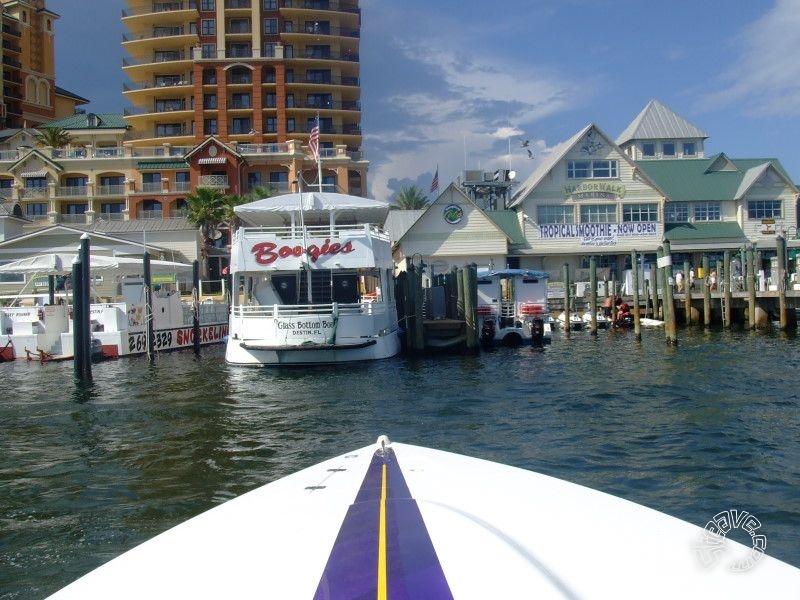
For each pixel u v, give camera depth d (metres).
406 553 3.82
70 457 11.12
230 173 65.56
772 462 10.10
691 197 53.69
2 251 48.34
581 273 50.31
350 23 82.12
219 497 9.00
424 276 41.41
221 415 14.33
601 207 51.47
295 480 5.63
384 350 23.03
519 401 15.37
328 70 80.69
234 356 22.53
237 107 78.25
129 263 32.50
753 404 14.55
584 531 4.50
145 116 77.06
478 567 3.66
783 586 3.83
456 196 49.12
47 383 19.80
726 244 52.50
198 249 56.19
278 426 13.14
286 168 68.25
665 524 4.64
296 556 3.99
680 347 26.95
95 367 23.73
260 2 78.56
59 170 65.75
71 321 28.12
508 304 30.80
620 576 3.90
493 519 4.63
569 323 35.03
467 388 17.23
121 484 9.61
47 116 91.31
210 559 4.14
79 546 7.49
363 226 23.73
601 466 10.09
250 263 22.50
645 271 50.91
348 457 6.23
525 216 51.03
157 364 24.28
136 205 65.31
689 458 10.38
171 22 79.75
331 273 23.77
